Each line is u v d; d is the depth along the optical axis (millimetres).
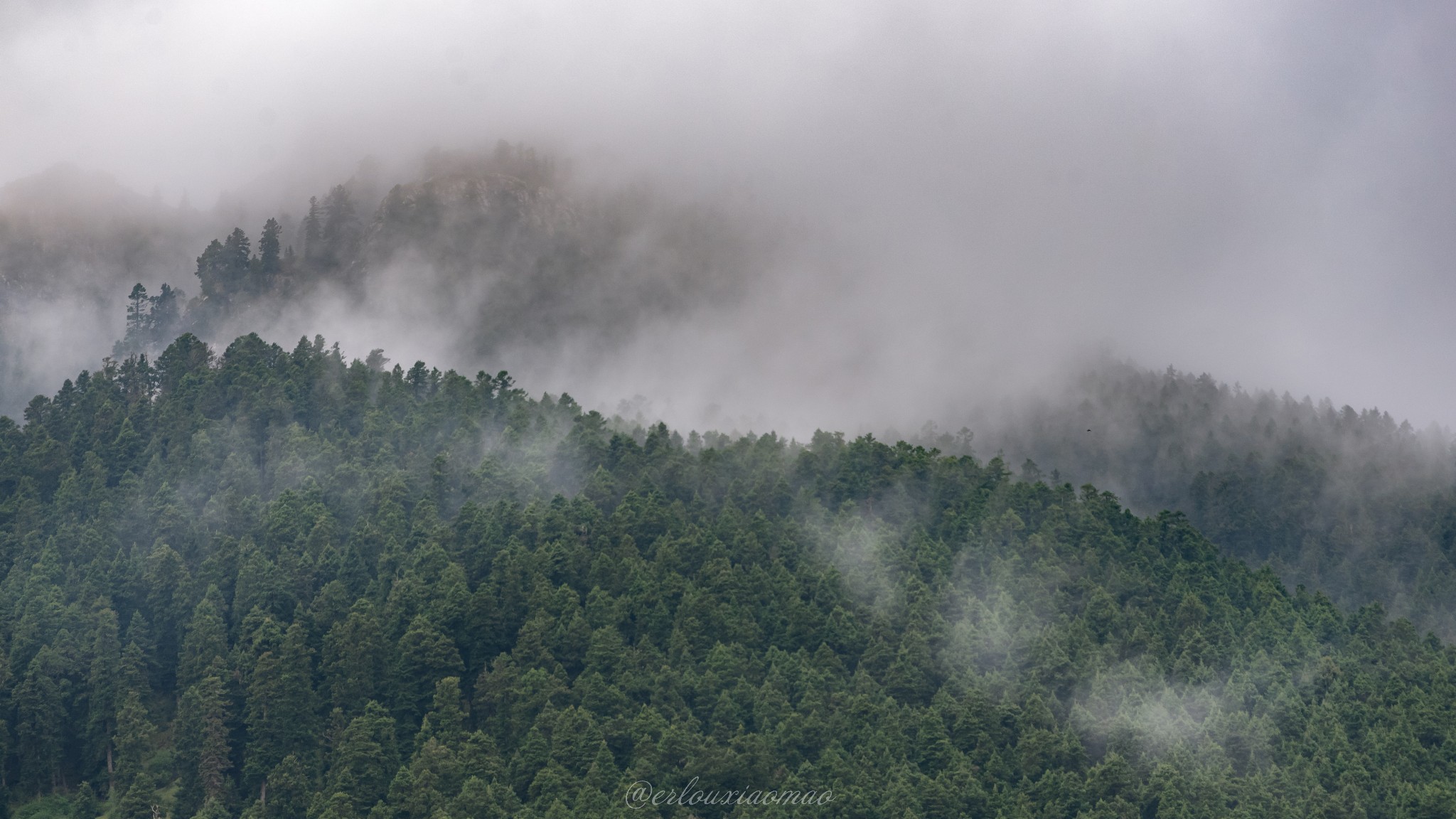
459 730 155875
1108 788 148750
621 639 168875
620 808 138000
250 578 176375
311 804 144250
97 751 160875
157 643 173250
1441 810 147000
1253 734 161750
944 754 153250
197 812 149000
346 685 162250
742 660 167750
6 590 177500
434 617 171875
